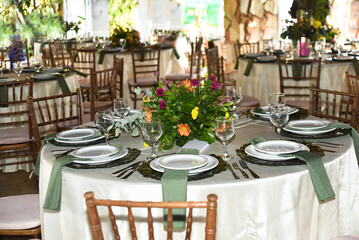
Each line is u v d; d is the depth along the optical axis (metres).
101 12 10.65
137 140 2.55
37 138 3.21
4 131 3.92
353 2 7.71
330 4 7.75
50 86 4.55
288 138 2.46
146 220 1.95
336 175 2.14
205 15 10.05
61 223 2.14
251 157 2.12
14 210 2.43
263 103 5.46
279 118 2.27
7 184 4.24
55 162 2.12
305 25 5.42
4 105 4.19
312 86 3.28
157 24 10.52
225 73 9.41
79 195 2.04
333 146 2.29
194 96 2.35
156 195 1.90
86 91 7.01
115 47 7.24
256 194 1.90
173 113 2.32
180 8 10.27
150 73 7.13
